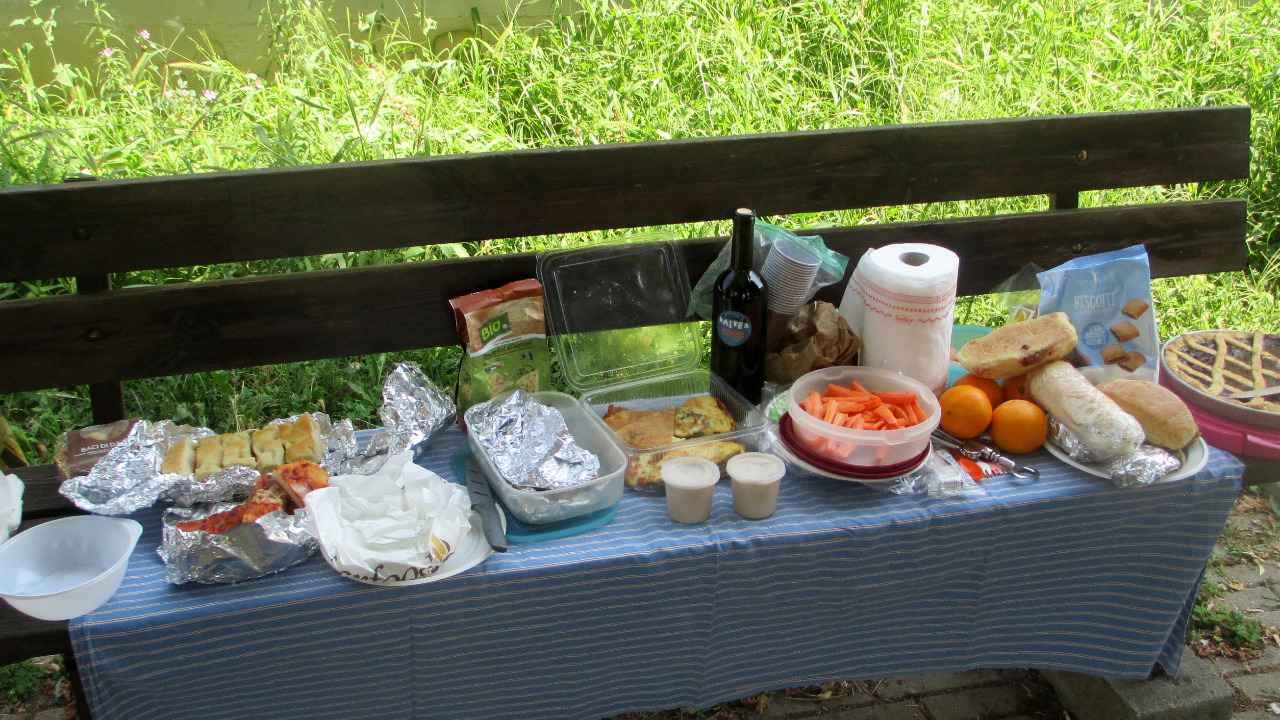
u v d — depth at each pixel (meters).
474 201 2.02
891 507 1.66
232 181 1.88
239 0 3.78
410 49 3.95
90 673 1.40
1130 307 1.96
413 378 1.87
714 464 1.64
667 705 1.74
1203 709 2.03
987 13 4.14
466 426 1.78
